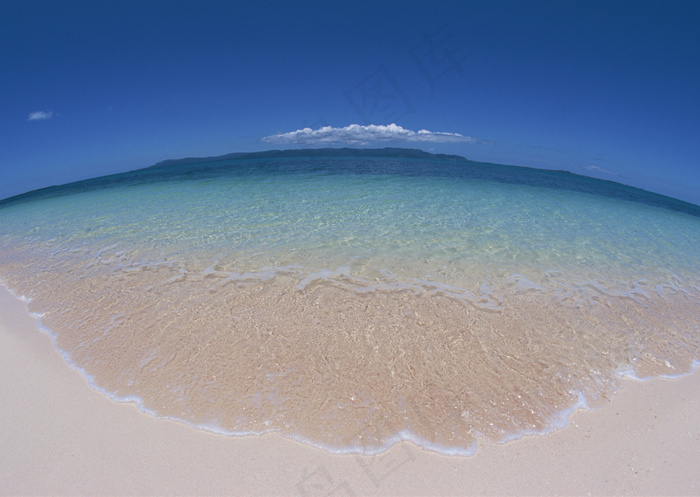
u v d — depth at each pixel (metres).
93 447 2.68
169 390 3.17
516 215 9.64
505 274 5.52
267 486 2.41
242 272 5.41
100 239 7.25
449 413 2.94
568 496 2.38
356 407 2.97
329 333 3.87
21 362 3.61
